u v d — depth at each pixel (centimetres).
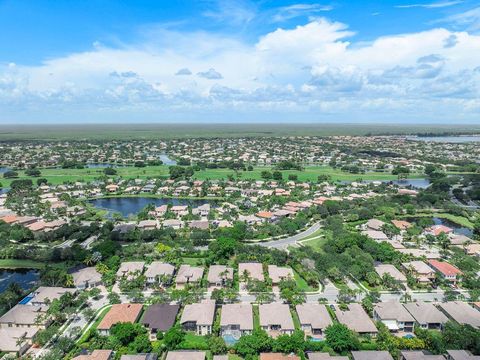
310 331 11825
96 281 15000
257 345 10650
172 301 13675
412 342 10900
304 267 16275
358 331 11462
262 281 14750
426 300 13900
